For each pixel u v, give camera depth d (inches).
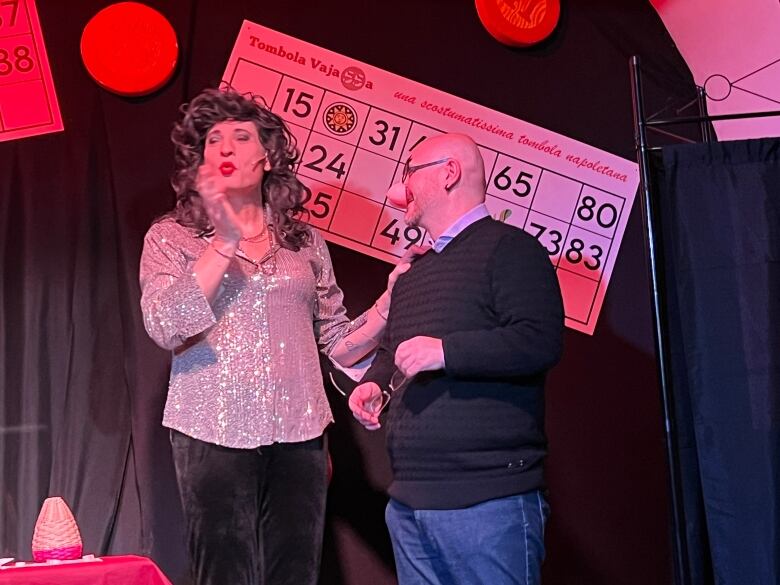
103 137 126.7
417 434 90.8
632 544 133.3
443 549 88.7
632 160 137.8
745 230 105.5
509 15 134.1
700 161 107.0
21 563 97.0
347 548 127.0
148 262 100.1
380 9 134.3
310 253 107.9
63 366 122.9
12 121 125.6
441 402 90.1
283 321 100.4
